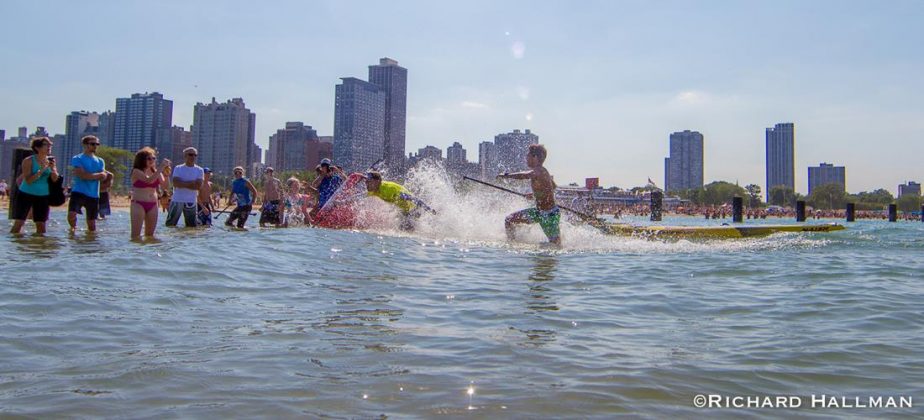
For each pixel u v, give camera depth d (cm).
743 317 476
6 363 299
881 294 591
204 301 459
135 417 241
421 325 415
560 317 456
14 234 954
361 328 398
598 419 254
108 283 495
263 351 337
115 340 346
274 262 660
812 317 480
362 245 855
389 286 562
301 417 247
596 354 355
